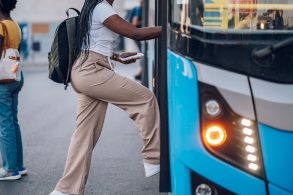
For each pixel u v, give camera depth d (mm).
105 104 5430
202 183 4051
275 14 4094
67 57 5332
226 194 4000
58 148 8984
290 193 3916
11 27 6637
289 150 3895
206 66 3994
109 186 6797
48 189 6648
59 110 13477
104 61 5262
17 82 6758
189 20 4062
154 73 5344
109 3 5363
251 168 3934
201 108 4008
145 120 5207
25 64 30469
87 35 5219
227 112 3951
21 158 7145
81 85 5258
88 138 5371
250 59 3945
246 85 3930
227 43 3994
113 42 5340
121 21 5156
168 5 4250
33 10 35750
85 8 5250
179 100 4105
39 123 11531
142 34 5059
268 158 3912
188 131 4047
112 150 8867
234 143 3951
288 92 3893
